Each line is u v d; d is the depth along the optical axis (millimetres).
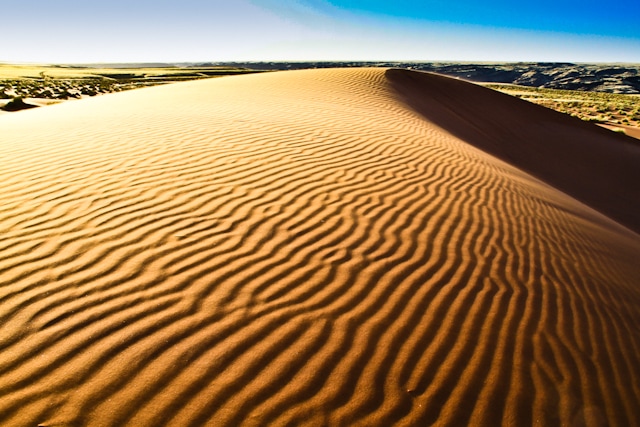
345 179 5680
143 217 4109
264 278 3381
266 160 6070
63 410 2127
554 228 5340
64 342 2529
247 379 2434
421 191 5625
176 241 3744
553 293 3754
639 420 2592
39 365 2359
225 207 4484
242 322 2871
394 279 3578
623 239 6078
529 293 3672
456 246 4281
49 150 6059
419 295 3408
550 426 2426
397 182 5836
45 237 3637
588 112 39156
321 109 10680
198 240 3799
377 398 2434
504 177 7281
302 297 3213
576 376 2824
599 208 10516
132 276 3207
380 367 2652
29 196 4430
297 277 3447
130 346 2549
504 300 3502
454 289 3551
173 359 2496
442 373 2672
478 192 6000
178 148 6305
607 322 3516
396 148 7598
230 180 5211
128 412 2156
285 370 2531
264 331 2816
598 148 17859
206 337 2697
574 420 2488
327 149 6957
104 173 5164
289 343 2744
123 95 14180
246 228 4109
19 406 2125
